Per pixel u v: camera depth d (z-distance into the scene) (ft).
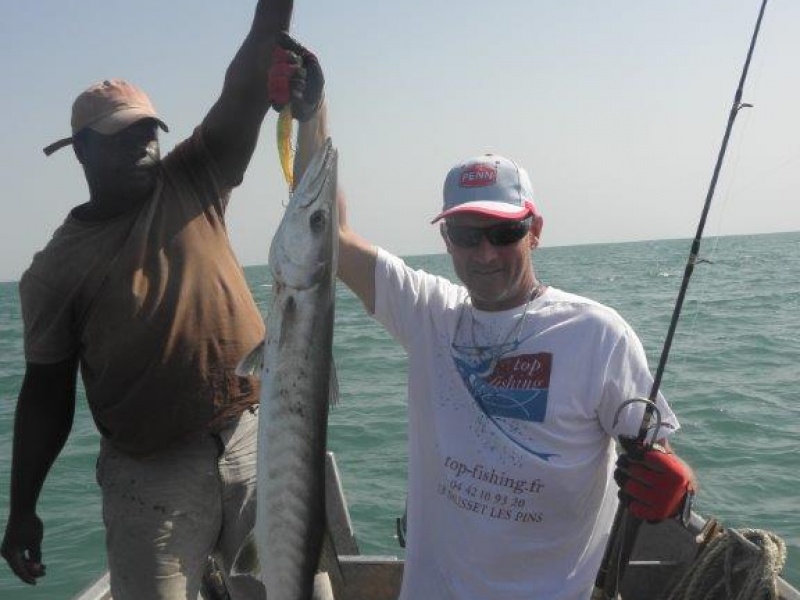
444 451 9.12
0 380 65.31
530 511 8.76
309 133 9.21
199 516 11.05
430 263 372.99
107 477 11.17
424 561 9.35
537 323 8.91
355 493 28.71
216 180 11.34
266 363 9.20
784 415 37.27
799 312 80.89
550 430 8.70
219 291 10.89
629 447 8.30
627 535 8.86
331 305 9.27
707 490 27.50
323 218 9.03
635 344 8.86
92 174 10.66
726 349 58.13
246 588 11.46
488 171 8.99
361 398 46.57
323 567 9.63
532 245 9.29
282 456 9.16
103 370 10.62
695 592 12.18
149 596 10.82
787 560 21.85
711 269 189.78
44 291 10.68
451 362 9.27
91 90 10.65
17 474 11.32
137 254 10.54
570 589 8.93
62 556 25.27
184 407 10.65
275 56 8.46
